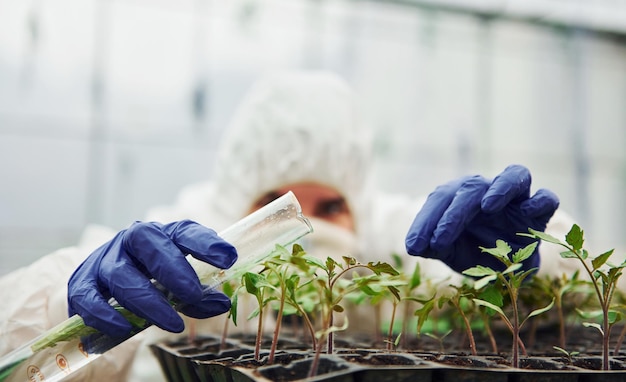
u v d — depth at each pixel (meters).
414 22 4.02
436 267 1.54
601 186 4.50
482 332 1.26
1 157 3.43
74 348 0.80
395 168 4.09
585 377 0.72
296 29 3.82
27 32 3.36
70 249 1.22
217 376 0.77
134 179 3.69
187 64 3.67
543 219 0.95
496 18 4.13
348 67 3.96
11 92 3.39
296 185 1.95
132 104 3.61
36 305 1.10
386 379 0.67
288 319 1.56
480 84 4.21
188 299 0.77
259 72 3.81
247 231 0.79
